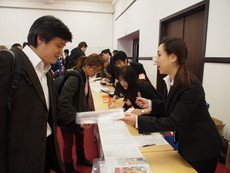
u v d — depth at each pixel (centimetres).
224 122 218
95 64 176
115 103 232
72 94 153
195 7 262
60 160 119
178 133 110
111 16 869
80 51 486
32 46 95
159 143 126
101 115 115
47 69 106
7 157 82
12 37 786
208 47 239
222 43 216
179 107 93
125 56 246
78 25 845
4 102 76
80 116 117
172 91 100
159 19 388
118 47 797
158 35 395
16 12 775
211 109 238
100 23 863
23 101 82
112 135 135
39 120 90
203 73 250
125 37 709
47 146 116
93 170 98
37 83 89
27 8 782
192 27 297
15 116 81
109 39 884
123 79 170
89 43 867
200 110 99
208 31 238
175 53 94
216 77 227
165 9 359
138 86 170
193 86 92
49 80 111
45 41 91
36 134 89
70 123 138
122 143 123
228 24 207
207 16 238
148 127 100
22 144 84
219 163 217
